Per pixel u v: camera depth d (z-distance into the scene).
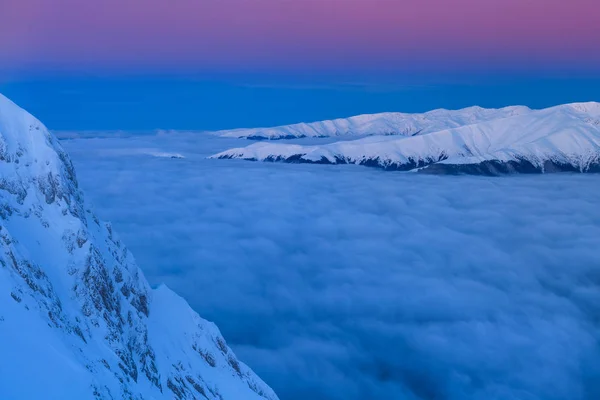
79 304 59.84
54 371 46.44
